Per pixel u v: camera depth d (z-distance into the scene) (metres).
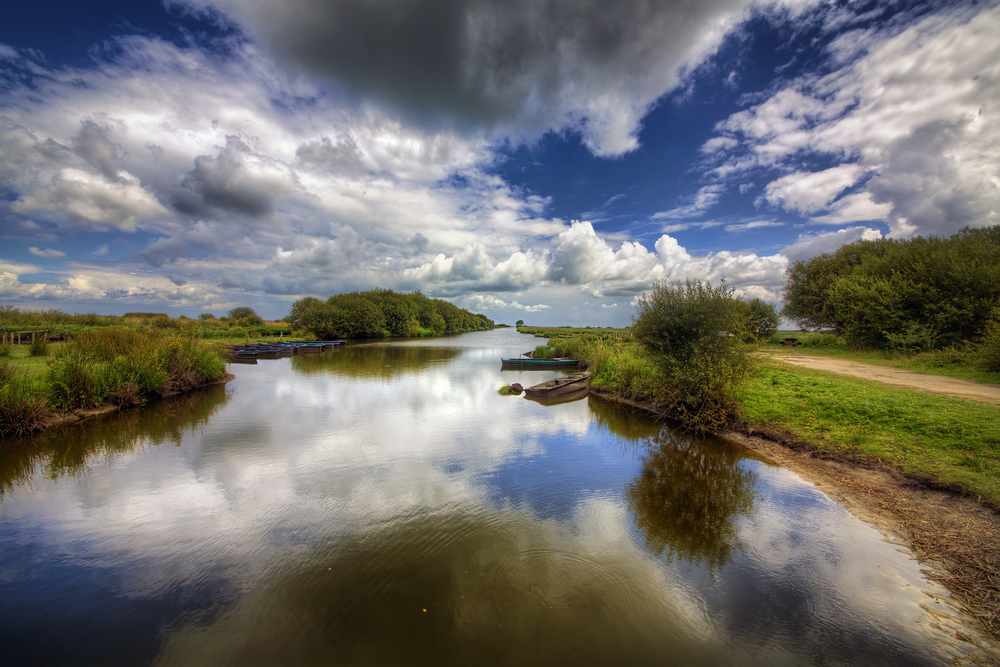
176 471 7.94
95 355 14.65
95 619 4.08
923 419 8.27
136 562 5.01
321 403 14.10
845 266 30.58
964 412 8.47
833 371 15.65
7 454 8.77
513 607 4.25
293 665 3.55
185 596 4.42
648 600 4.36
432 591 4.50
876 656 3.55
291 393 15.87
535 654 3.65
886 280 22.95
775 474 7.73
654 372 13.92
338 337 53.59
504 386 16.91
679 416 11.51
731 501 6.67
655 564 4.99
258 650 3.70
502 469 8.13
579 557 5.13
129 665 3.54
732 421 10.46
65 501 6.66
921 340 19.61
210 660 3.60
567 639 3.82
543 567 4.93
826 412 9.62
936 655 3.52
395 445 9.57
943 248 22.81
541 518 6.15
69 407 11.30
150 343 15.87
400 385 18.00
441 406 13.83
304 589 4.52
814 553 5.13
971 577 4.40
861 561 4.90
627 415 12.70
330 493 6.98
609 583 4.63
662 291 11.89
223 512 6.29
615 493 7.02
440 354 33.97
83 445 9.39
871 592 4.36
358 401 14.50
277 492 7.01
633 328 12.38
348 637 3.86
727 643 3.76
